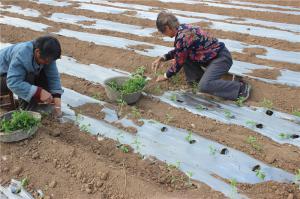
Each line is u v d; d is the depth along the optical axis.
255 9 7.62
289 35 6.14
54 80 4.05
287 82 4.84
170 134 3.99
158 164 3.61
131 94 4.34
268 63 5.30
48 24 6.91
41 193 3.32
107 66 5.42
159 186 3.36
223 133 4.03
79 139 3.90
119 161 3.65
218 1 8.42
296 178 3.41
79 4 8.05
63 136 3.93
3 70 3.90
